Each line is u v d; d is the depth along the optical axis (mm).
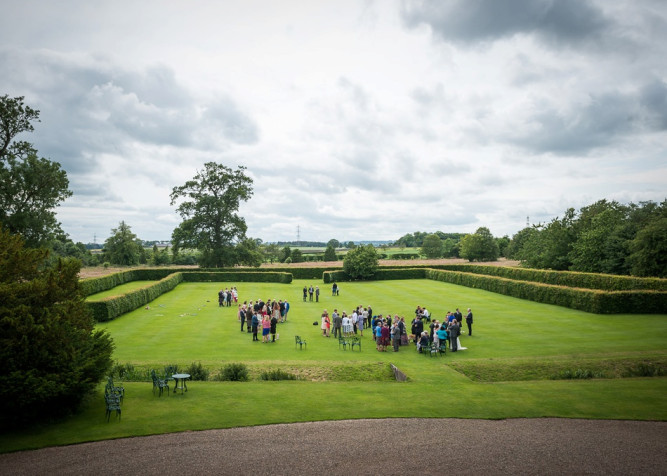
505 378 19297
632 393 15953
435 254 132125
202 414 13758
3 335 12492
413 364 20984
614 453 11078
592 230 53094
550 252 59750
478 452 11125
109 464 10469
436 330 25078
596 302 32875
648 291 32250
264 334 26641
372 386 16953
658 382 17312
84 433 12305
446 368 20078
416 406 14656
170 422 13094
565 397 15578
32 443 11664
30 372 12172
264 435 12203
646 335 25688
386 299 44469
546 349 23750
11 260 13773
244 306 31516
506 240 123938
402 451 11180
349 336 28703
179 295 50250
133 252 106812
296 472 10039
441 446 11492
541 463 10523
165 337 27812
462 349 24359
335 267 71375
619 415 13805
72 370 13078
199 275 65750
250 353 23781
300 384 17141
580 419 13516
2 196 43969
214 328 30984
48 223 45938
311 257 118375
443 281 61469
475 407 14594
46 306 13797
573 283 43344
